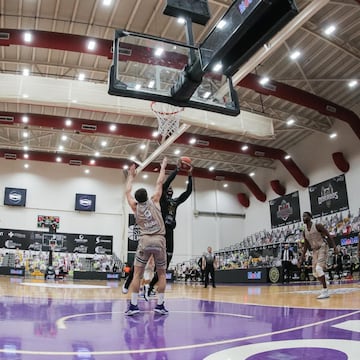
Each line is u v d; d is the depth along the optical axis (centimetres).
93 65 1313
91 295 614
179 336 233
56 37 1059
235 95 539
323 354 182
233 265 1748
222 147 1781
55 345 200
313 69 1323
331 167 1770
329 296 553
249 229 2362
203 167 2311
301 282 1302
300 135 1911
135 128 1627
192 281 1936
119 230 2203
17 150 2033
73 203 2170
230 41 420
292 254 1425
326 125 1775
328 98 1529
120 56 520
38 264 2027
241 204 2448
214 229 2342
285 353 185
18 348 190
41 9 1029
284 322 294
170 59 527
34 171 2153
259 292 750
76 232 2136
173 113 1128
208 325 281
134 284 352
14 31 1038
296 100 1354
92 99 1195
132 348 196
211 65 455
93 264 2095
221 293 742
